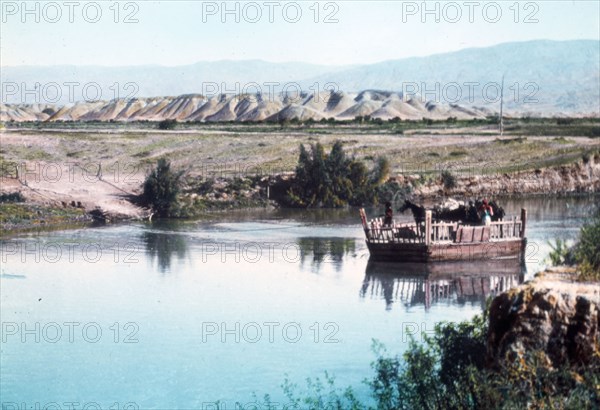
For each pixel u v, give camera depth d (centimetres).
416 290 4881
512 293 2219
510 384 1989
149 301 4606
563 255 2945
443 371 2417
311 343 3694
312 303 4534
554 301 2128
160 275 5384
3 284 5053
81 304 4544
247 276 5353
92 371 3359
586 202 9644
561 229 7131
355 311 4325
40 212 8512
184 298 4681
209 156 13025
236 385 3177
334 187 10019
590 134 15775
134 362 3491
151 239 7112
